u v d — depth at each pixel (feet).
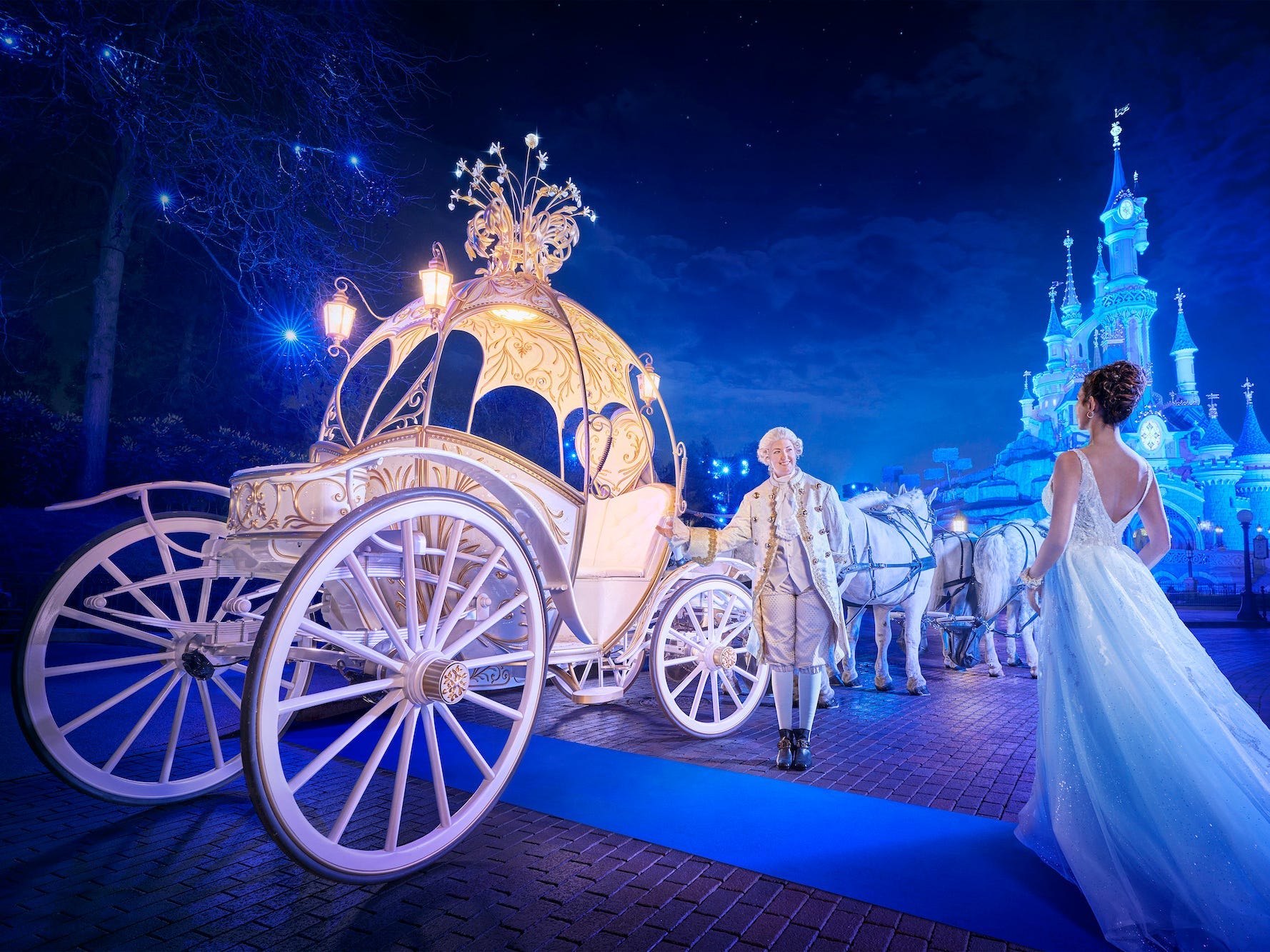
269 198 51.19
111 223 51.83
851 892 8.87
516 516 11.04
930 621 24.26
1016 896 8.79
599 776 13.50
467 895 8.79
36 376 65.46
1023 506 184.44
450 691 9.15
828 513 14.51
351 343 55.11
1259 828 7.62
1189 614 84.74
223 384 65.51
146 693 20.93
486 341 18.45
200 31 48.91
